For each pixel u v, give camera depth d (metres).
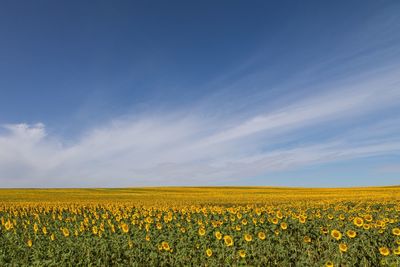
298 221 16.98
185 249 12.93
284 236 13.99
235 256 12.12
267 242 13.12
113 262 12.82
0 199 49.53
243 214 21.55
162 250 13.30
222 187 92.62
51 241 14.99
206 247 13.27
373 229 14.70
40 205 36.56
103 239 14.11
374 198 41.25
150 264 12.46
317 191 67.81
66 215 28.05
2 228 19.66
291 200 42.50
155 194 62.22
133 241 14.05
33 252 13.80
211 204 37.69
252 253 12.31
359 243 12.93
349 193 57.72
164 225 17.56
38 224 21.55
